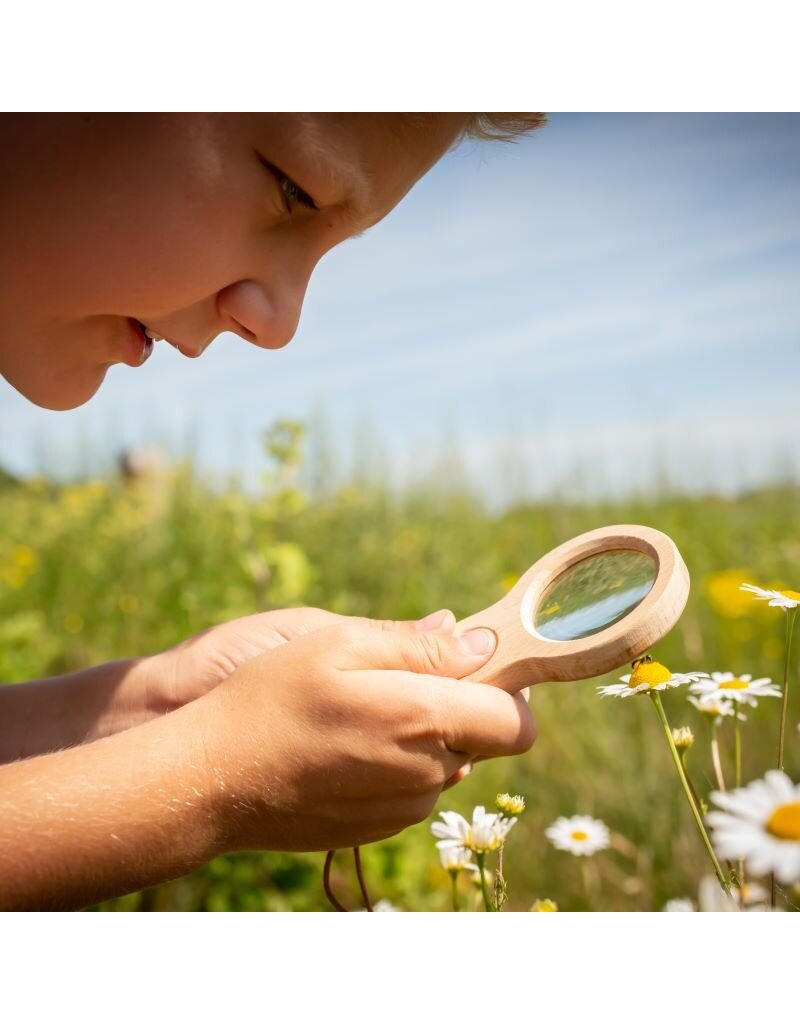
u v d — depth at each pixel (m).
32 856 0.31
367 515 1.38
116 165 0.39
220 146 0.39
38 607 1.23
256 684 0.34
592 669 0.33
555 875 0.60
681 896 0.54
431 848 0.66
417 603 1.09
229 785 0.33
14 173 0.39
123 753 0.33
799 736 0.67
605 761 0.70
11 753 0.45
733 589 0.90
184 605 0.98
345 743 0.33
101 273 0.40
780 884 0.37
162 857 0.33
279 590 0.85
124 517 1.42
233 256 0.41
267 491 0.89
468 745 0.34
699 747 0.67
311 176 0.39
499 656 0.35
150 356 0.46
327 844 0.35
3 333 0.43
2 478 1.80
